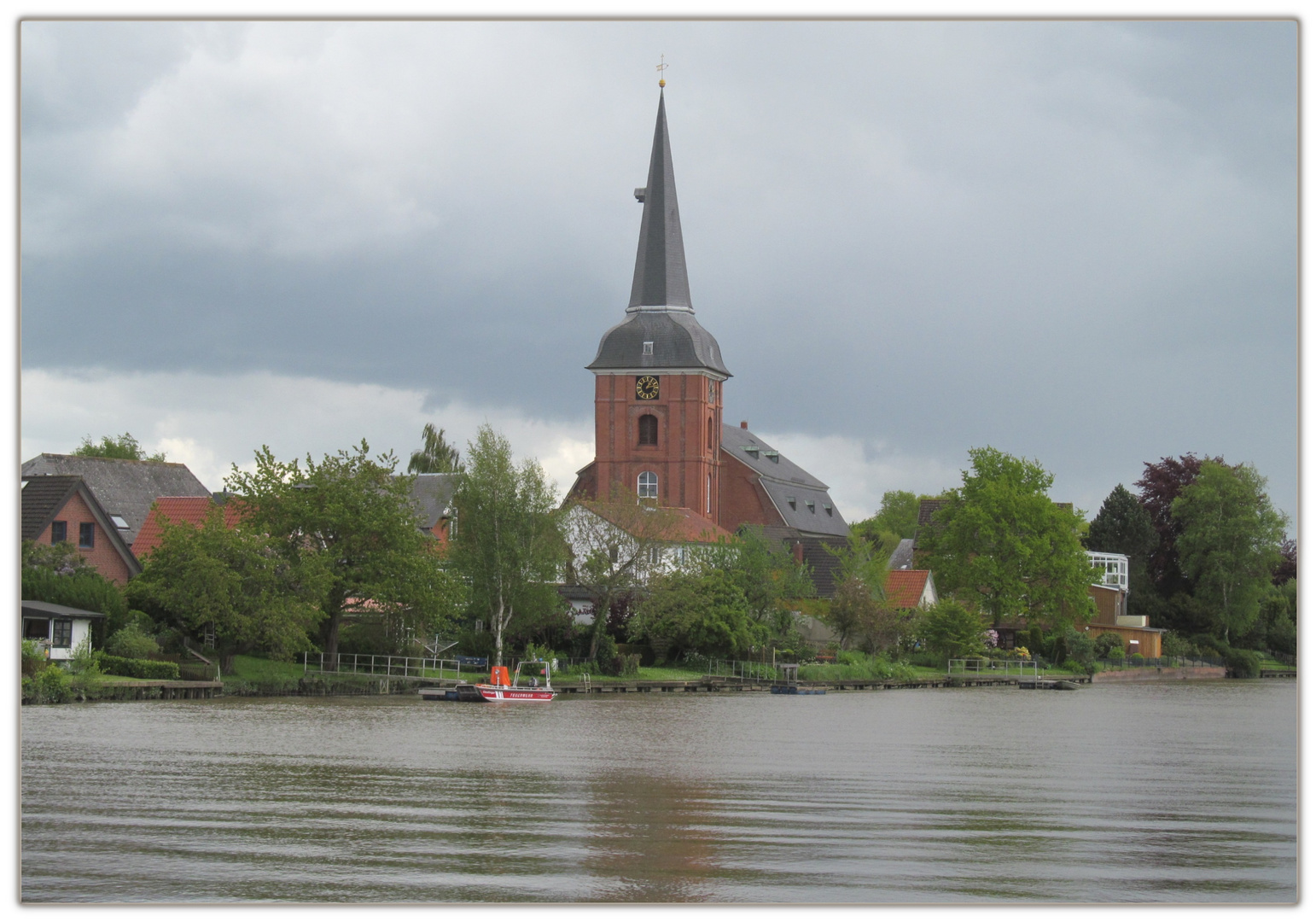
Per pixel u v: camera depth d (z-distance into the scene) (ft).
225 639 230.07
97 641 216.95
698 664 306.55
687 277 481.87
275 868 91.04
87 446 488.44
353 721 186.39
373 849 97.09
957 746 175.01
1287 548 510.17
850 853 98.22
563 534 287.28
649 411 472.03
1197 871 96.27
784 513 495.82
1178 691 336.49
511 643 281.33
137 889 85.92
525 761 146.30
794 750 163.22
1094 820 115.65
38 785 122.21
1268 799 130.31
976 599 391.86
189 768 133.49
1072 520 388.98
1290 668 453.17
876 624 350.43
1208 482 461.37
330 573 238.07
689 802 119.03
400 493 253.03
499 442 279.69
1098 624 439.63
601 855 96.22
